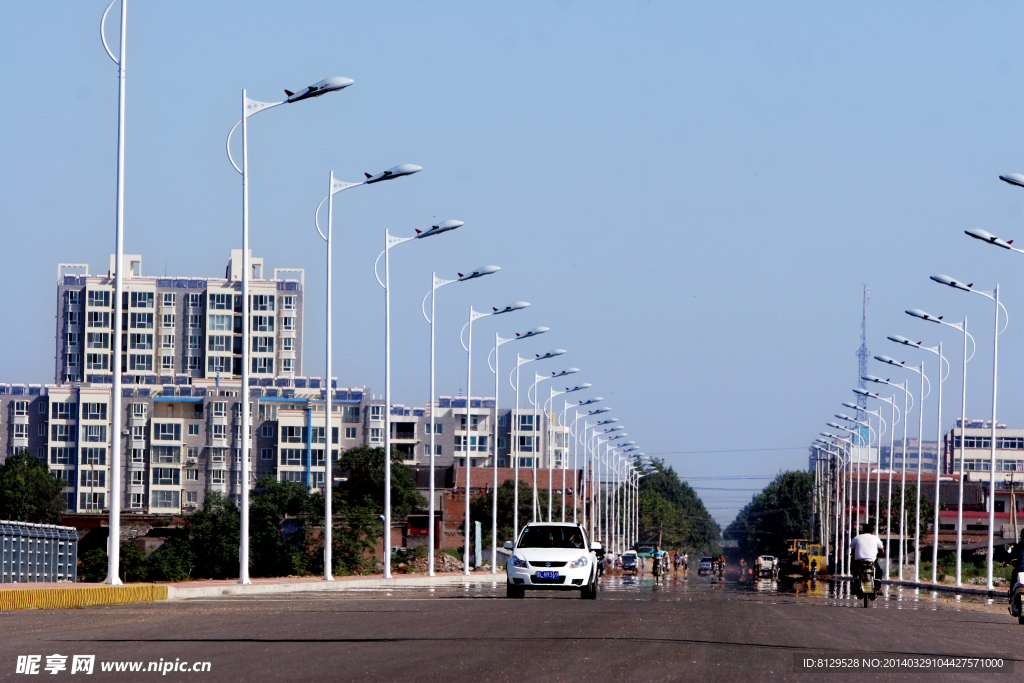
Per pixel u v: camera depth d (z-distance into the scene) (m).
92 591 39.56
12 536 64.69
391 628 27.56
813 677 19.14
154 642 23.19
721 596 67.44
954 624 35.66
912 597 71.19
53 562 72.00
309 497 113.25
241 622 29.14
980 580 116.25
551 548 51.22
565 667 19.45
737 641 25.42
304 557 109.12
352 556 110.56
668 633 27.08
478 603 41.88
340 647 22.59
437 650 22.16
